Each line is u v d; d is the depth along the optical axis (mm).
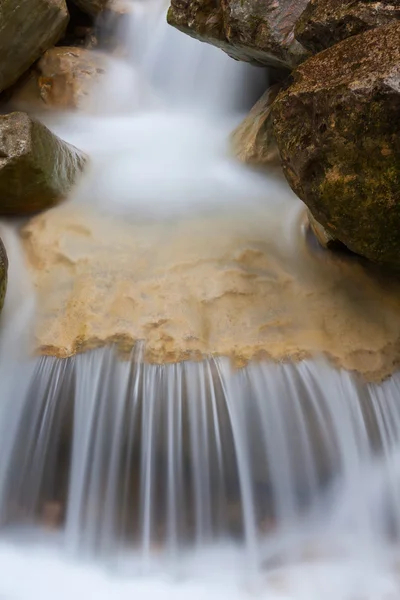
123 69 7551
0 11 6207
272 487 3531
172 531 3455
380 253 3320
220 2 4984
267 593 3213
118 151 5895
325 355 3725
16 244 4281
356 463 3604
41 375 3656
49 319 3820
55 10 6801
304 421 3592
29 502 3539
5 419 3645
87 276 3990
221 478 3490
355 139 2961
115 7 7938
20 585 3230
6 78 6879
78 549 3434
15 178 4160
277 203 4883
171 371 3578
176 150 5918
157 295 3863
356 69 2986
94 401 3576
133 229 4406
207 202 4848
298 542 3461
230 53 5453
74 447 3555
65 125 6754
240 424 3535
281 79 5609
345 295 4016
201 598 3191
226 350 3648
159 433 3510
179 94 7246
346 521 3543
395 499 3596
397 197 2977
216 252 4164
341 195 3166
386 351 3795
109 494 3492
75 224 4387
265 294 3955
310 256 4293
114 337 3658
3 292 3732
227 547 3428
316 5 3795
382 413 3674
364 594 3189
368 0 3482
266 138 5125
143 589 3240
